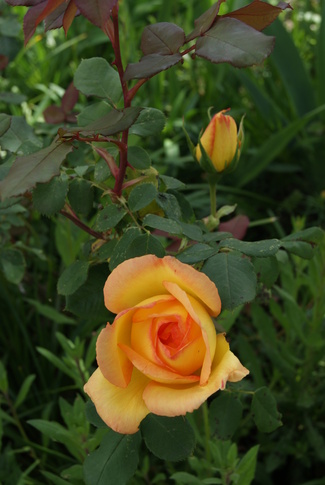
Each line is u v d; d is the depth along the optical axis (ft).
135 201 2.27
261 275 2.40
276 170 5.91
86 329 4.00
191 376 1.93
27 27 2.09
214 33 1.97
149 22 7.31
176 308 1.96
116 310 2.02
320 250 3.31
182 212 2.58
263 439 3.81
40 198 2.20
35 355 4.09
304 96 6.23
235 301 2.11
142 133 2.41
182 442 2.14
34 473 3.73
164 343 1.99
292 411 3.78
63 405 2.92
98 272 2.43
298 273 3.75
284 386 4.08
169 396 1.92
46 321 4.31
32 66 6.41
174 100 6.27
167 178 2.54
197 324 1.93
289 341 3.90
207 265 2.16
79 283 2.37
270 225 5.66
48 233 4.77
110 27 2.14
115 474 2.18
